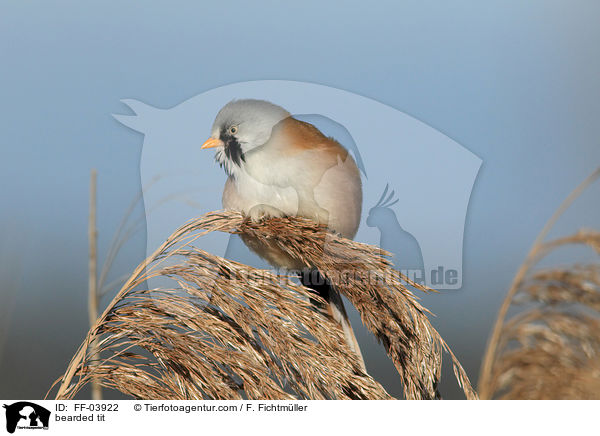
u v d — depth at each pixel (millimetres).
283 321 3939
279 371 3986
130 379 3918
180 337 3910
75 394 3898
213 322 3934
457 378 4293
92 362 3930
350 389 3967
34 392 5723
